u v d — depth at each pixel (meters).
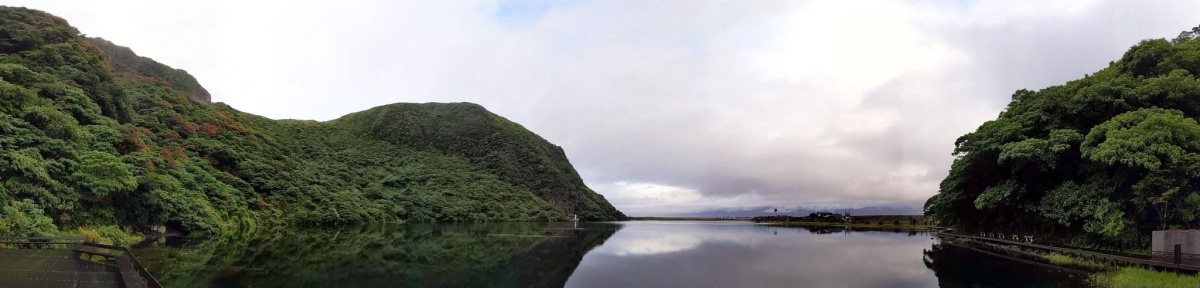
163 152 44.72
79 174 28.16
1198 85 22.42
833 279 20.31
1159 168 19.94
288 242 34.03
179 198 38.06
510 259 27.09
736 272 22.44
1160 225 21.00
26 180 24.56
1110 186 22.56
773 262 25.98
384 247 32.31
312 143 104.50
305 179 72.00
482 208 96.38
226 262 21.95
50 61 46.62
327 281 18.19
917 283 19.08
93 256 18.31
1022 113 29.50
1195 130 20.05
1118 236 22.09
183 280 17.22
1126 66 27.94
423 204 90.06
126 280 12.80
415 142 130.00
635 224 98.81
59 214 26.16
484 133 133.62
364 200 78.88
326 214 63.59
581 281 20.31
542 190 122.50
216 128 66.38
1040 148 24.55
